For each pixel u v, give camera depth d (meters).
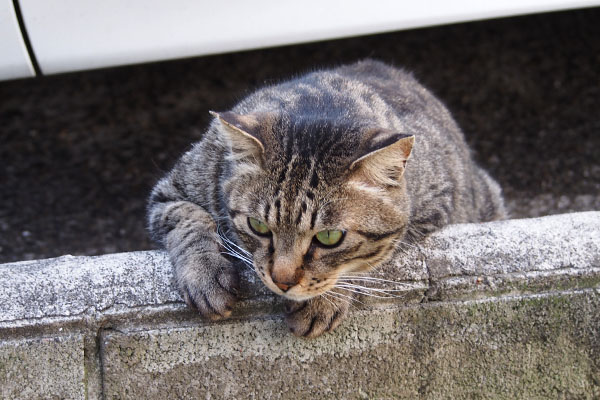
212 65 1.59
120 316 0.97
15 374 0.97
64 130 1.46
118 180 1.35
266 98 1.06
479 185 1.20
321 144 0.97
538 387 1.01
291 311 0.98
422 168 1.05
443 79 1.55
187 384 0.99
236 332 0.98
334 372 0.99
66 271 0.98
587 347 1.00
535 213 1.29
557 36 1.67
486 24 1.68
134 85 1.57
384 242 0.99
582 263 0.99
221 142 1.03
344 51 1.60
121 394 0.98
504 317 0.99
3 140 1.42
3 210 1.31
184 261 0.99
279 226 0.96
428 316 0.99
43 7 1.10
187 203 1.06
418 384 1.00
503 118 1.45
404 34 1.65
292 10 1.13
